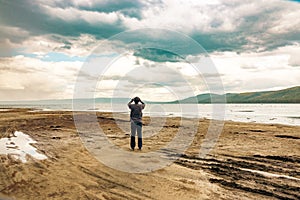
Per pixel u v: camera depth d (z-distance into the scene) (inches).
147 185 239.6
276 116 1165.7
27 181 249.4
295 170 291.0
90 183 244.4
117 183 244.7
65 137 514.3
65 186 236.4
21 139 491.5
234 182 249.8
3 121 837.8
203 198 209.5
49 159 334.6
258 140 486.0
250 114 1337.4
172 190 227.3
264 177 266.1
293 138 508.7
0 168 293.7
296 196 216.7
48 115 1050.7
